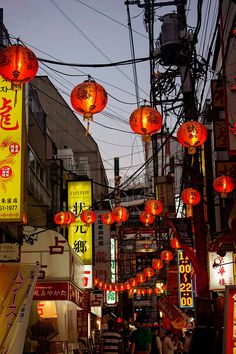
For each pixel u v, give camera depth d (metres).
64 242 15.46
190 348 15.88
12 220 13.12
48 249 15.39
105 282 34.34
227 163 16.45
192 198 18.12
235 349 11.00
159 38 17.64
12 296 10.87
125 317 56.72
